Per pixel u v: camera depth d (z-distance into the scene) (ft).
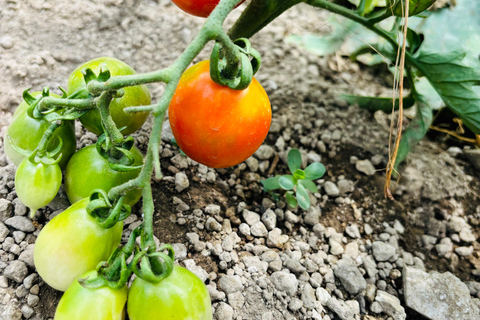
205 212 1.14
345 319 1.04
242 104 0.87
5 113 1.23
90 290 0.82
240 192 1.22
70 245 0.86
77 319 0.81
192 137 0.90
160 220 1.10
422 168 1.32
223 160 0.93
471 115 1.22
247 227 1.14
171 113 0.91
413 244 1.23
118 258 0.83
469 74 1.17
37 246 0.88
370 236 1.22
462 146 1.40
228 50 0.83
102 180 0.95
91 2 1.47
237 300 1.02
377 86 1.49
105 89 0.78
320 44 1.52
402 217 1.26
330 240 1.18
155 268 0.82
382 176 1.31
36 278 0.97
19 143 0.97
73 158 0.98
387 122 1.42
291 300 1.04
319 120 1.38
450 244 1.23
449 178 1.32
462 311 1.08
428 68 1.22
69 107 0.92
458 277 1.19
